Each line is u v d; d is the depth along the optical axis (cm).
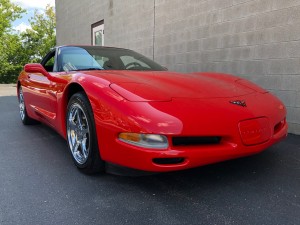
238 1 439
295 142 328
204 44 516
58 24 1420
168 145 186
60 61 317
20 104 453
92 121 219
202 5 514
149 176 236
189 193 207
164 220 174
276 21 382
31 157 289
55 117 292
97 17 988
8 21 1944
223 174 238
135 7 747
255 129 208
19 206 192
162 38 643
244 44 433
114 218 177
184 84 236
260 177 233
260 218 175
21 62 1912
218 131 194
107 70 281
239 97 227
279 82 384
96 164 227
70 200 200
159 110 190
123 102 198
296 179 229
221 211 183
